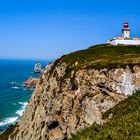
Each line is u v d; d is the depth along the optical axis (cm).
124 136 2756
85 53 7000
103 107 4878
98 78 5219
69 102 5494
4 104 16162
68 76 5953
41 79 7869
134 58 5528
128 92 4916
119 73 5059
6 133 8838
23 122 7775
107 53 7044
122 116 3572
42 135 5966
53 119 5703
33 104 7556
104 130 3081
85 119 4997
